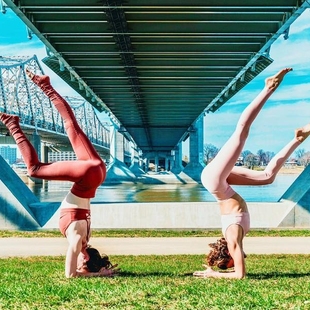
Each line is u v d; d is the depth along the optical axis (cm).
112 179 8794
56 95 800
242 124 753
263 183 793
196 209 2170
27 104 8375
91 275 809
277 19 2486
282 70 745
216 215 2166
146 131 8706
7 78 7975
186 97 4697
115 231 2048
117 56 3169
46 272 956
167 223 2148
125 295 608
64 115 803
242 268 775
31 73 805
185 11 2361
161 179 8962
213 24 2612
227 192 775
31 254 1438
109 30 2634
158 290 637
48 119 9600
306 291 637
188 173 8931
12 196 2138
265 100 753
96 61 3316
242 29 2633
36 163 784
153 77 3641
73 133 794
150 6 2292
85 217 790
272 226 2139
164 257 1338
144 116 6506
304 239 1772
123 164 8944
